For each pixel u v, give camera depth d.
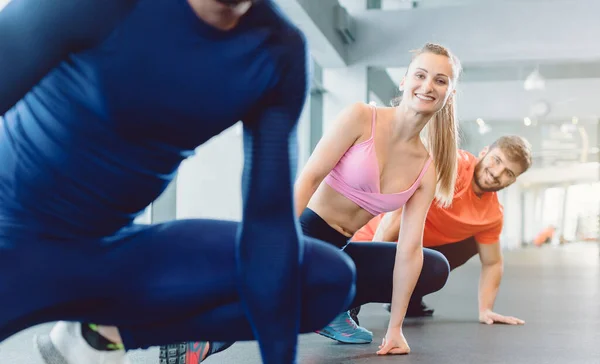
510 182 3.13
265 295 1.18
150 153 1.12
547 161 21.69
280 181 1.15
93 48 1.02
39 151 1.10
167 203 6.35
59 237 1.14
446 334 3.00
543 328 3.23
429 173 2.20
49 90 1.07
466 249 3.52
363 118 2.11
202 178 7.75
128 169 1.12
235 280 1.23
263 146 1.14
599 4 9.36
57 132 1.08
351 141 2.11
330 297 1.28
